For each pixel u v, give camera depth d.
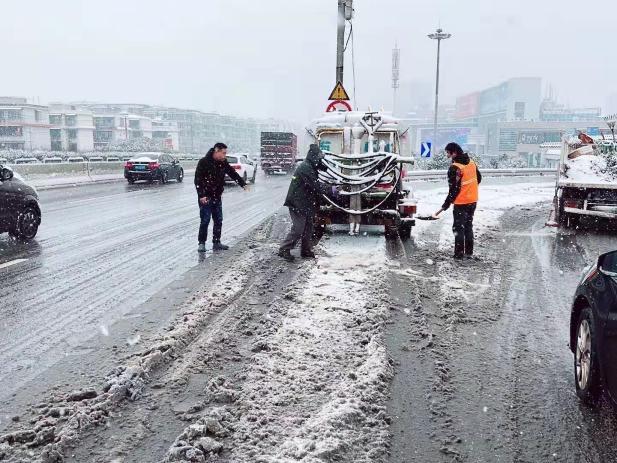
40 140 85.31
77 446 3.43
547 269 8.38
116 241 10.05
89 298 6.41
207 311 5.85
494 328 5.70
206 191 9.02
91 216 13.33
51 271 7.69
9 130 82.56
